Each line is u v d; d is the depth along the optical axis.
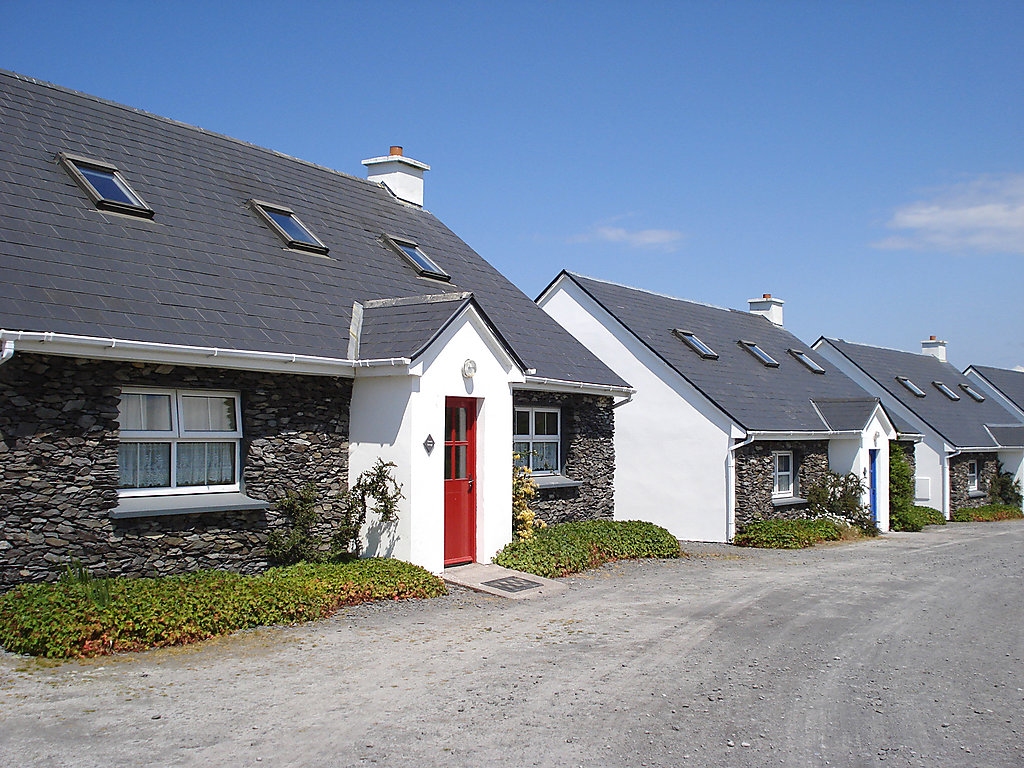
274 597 8.87
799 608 10.62
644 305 23.36
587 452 15.76
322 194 15.31
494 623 9.23
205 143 14.05
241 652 7.68
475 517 12.52
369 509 11.38
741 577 13.16
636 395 20.53
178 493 9.99
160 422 9.84
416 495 11.02
